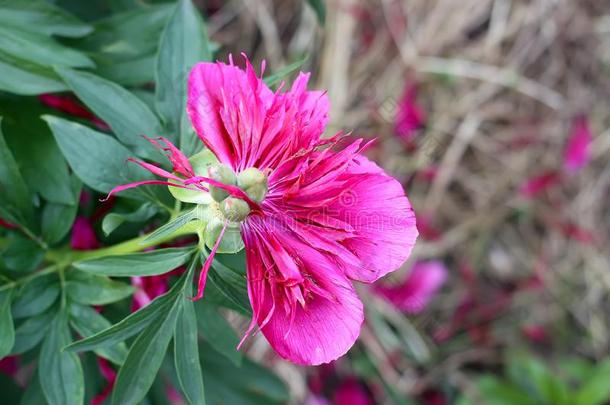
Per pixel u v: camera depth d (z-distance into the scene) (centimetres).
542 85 68
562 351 65
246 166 23
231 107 23
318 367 58
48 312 29
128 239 29
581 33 69
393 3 64
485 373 64
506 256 67
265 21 62
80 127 26
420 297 61
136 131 27
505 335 64
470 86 67
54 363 28
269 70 62
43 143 30
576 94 69
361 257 24
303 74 23
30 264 29
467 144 66
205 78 23
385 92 63
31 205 28
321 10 37
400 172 62
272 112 23
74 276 29
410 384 61
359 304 23
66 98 33
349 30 62
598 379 56
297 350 22
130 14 34
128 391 24
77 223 31
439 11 66
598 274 67
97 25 33
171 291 24
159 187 27
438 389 62
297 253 23
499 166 67
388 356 60
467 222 65
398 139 60
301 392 57
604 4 69
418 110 61
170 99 28
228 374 37
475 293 65
